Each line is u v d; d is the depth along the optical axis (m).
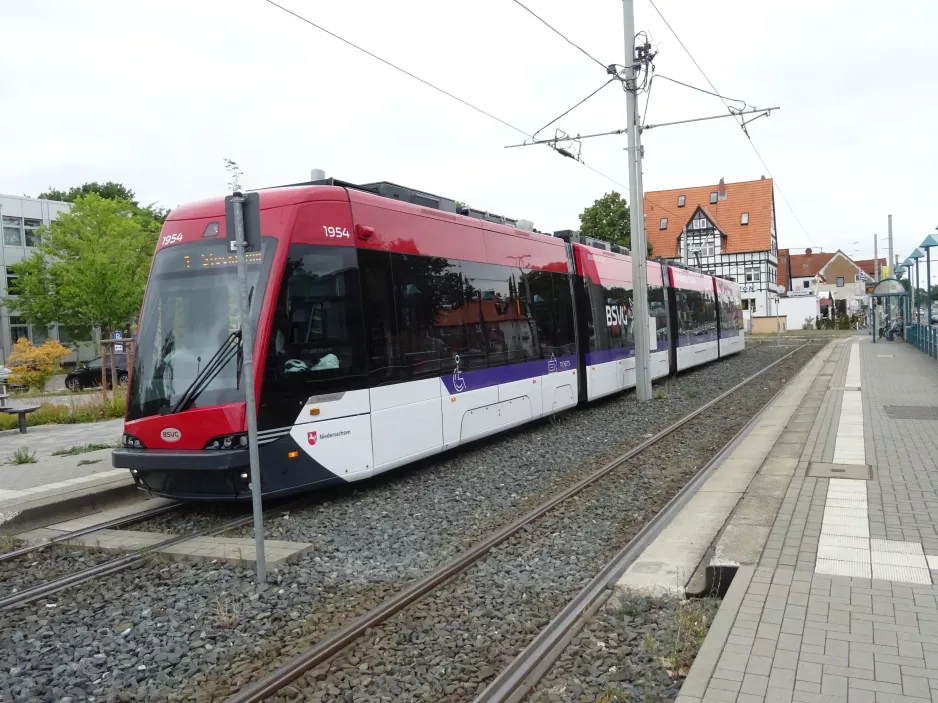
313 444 8.03
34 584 6.31
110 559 6.83
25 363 24.36
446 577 6.02
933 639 4.07
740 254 67.75
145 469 7.77
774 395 17.03
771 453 9.67
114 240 32.47
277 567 6.30
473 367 10.73
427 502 8.50
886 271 50.22
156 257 8.47
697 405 16.17
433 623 5.13
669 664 4.24
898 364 23.28
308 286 8.10
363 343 8.63
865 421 11.91
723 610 4.54
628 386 17.66
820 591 4.80
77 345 40.38
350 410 8.42
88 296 30.97
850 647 3.99
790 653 3.94
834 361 26.12
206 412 7.58
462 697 4.14
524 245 12.73
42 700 4.24
